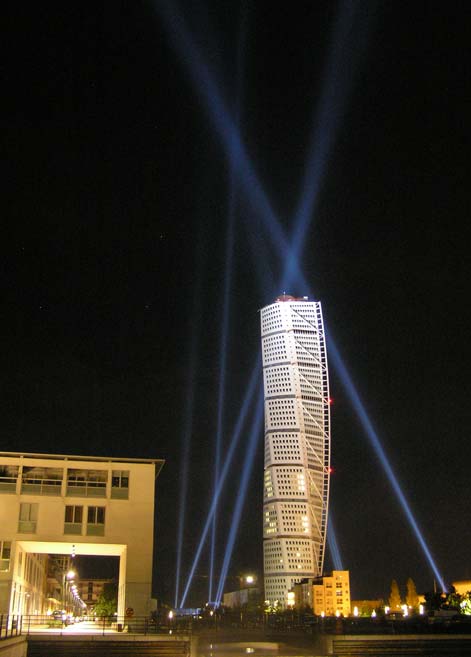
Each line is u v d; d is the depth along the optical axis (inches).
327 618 3870.6
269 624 4077.3
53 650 2240.4
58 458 3316.9
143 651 2300.7
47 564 5108.3
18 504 3193.9
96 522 3235.7
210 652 2992.1
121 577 3523.6
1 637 1787.6
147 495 3314.5
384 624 3314.5
